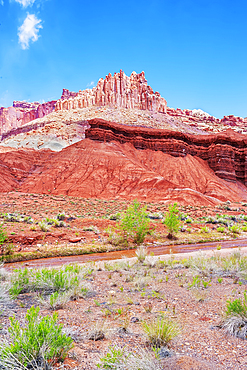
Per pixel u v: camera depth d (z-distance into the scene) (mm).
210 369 2719
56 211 33875
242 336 3797
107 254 16344
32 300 5770
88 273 9336
